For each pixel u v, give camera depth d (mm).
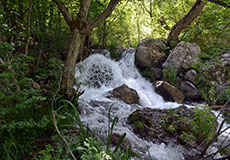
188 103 6844
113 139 3207
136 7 11406
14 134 2432
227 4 3875
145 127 3850
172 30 9648
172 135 3756
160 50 9141
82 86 6852
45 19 6195
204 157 3111
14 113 2510
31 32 5215
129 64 9164
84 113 4375
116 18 11609
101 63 7941
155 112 4332
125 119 4242
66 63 4305
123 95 6176
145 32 11836
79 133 2871
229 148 3477
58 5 4223
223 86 3633
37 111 3064
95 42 11203
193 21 9578
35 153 2363
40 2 5309
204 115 3611
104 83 7605
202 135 3510
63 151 2252
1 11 3098
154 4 11227
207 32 8742
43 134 2732
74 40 4348
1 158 2027
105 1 8734
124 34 11852
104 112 4762
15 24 4871
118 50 10359
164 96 7062
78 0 5414
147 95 7020
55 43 6188
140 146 3295
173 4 10500
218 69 6531
